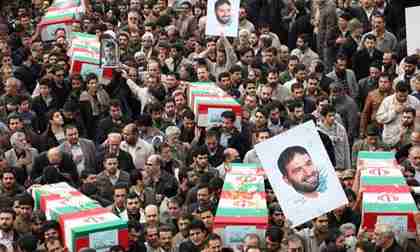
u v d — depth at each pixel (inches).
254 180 940.6
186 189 983.6
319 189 893.8
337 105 1159.6
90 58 1244.5
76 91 1192.8
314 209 890.7
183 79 1251.8
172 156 1055.6
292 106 1103.6
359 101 1215.6
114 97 1210.0
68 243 872.9
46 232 876.6
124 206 940.0
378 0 1350.9
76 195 936.9
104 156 1059.3
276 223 909.8
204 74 1216.2
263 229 877.8
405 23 1242.0
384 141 1096.8
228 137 1079.6
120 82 1216.2
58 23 1421.0
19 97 1155.3
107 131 1135.0
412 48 1209.4
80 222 876.6
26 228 908.0
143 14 1480.1
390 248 866.8
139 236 890.7
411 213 881.5
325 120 1078.4
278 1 1450.5
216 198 937.5
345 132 1085.1
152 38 1323.8
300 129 903.1
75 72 1234.6
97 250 867.4
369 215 884.6
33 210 927.7
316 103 1125.1
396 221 884.0
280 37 1450.5
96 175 1014.4
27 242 867.4
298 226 922.7
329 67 1320.1
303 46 1315.2
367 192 900.6
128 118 1160.8
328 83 1198.9
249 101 1146.0
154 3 1460.4
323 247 879.7
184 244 878.4
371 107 1139.9
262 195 917.2
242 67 1245.1
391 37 1279.5
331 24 1320.1
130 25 1382.9
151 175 997.2
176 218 940.0
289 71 1230.3
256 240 850.8
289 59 1243.2
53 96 1186.6
